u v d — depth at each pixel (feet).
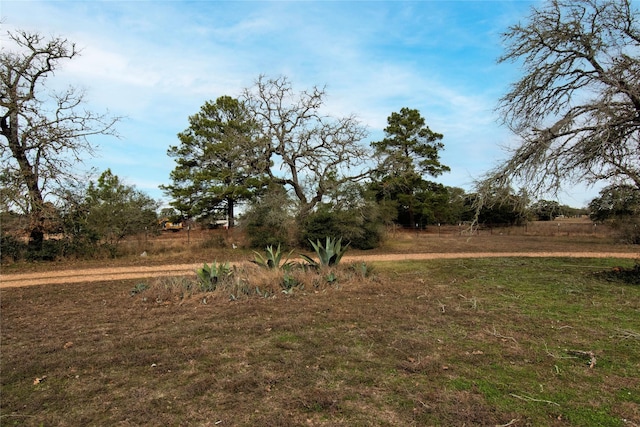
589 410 10.83
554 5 32.32
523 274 36.99
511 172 31.78
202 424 10.41
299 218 71.10
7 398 12.26
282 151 77.05
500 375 13.20
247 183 97.30
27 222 56.65
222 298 26.43
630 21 30.78
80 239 60.95
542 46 33.65
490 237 102.78
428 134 135.64
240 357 15.25
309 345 16.48
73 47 60.23
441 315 21.29
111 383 13.20
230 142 81.87
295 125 77.82
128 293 30.83
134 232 69.87
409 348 15.88
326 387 12.39
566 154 30.58
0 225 55.72
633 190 33.22
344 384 12.59
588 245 76.95
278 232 69.05
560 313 21.67
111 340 18.03
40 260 57.11
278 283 29.01
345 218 69.97
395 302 24.70
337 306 23.71
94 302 27.66
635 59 28.53
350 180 75.15
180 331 19.06
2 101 55.36
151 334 18.69
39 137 57.06
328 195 74.18
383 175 81.46
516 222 120.16
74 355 15.96
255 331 18.70
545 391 12.01
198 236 79.41
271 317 21.45
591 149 29.14
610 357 14.82
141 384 13.03
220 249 68.28
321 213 70.08
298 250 69.05
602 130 28.19
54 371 14.38
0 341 18.44
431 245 78.54
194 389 12.37
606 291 27.96
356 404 11.29
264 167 76.28
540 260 50.11
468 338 17.17
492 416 10.50
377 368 13.89
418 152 136.26
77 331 19.80
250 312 22.68
